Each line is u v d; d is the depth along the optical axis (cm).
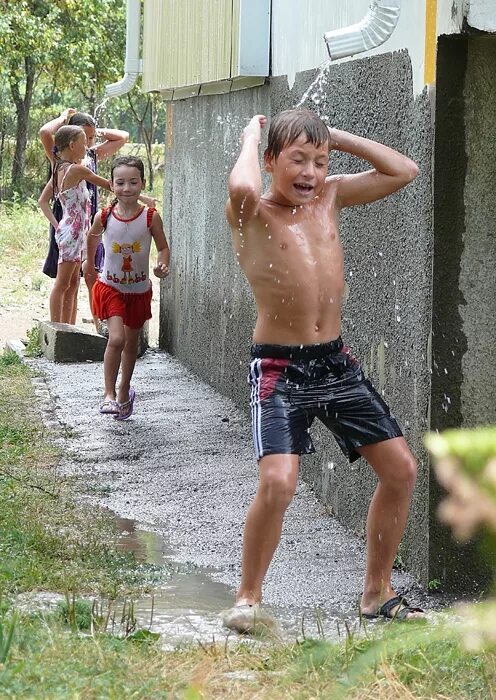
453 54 1262
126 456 2005
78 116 3155
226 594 1284
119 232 2231
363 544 1514
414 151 1341
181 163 3003
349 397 1166
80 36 7044
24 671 841
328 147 1159
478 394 1302
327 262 1166
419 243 1323
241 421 2292
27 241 5325
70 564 1354
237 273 2405
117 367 2300
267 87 2150
